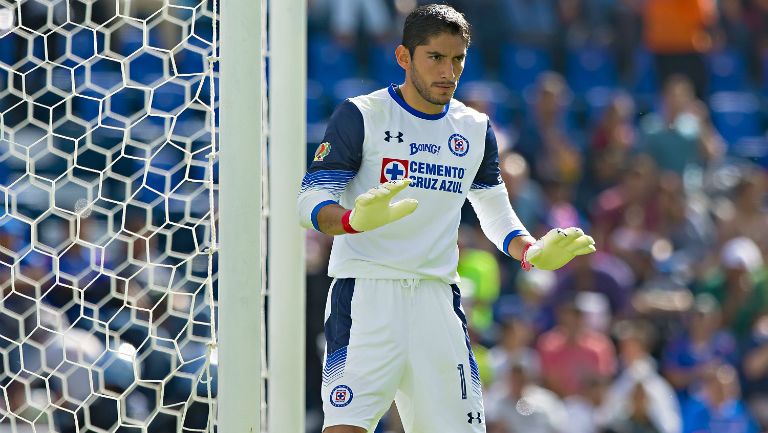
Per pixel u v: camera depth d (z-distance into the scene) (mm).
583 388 31000
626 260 36625
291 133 15969
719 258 36938
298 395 15875
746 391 34062
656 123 43375
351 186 13977
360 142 13648
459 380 13977
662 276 35875
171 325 23469
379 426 28766
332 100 43656
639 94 48094
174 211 29156
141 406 21438
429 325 13898
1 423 19062
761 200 40094
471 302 32062
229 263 14117
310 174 13594
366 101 13828
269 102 16703
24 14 26891
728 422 31594
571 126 46719
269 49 17078
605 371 31234
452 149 14016
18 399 21266
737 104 49000
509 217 14586
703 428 31531
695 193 40562
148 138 32281
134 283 24750
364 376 13609
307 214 13266
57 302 25359
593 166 42125
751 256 36188
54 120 30266
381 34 46906
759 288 35750
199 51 15977
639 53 48750
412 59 13633
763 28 52125
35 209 30016
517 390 29234
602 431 30578
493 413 29094
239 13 14133
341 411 13547
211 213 15195
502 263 35500
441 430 13844
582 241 13125
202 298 23766
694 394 32344
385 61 46594
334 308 13992
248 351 14102
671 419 30688
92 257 17734
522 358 30281
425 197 13898
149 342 23047
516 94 46156
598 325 32000
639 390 30688
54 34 28219
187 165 16453
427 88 13523
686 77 47812
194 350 22516
